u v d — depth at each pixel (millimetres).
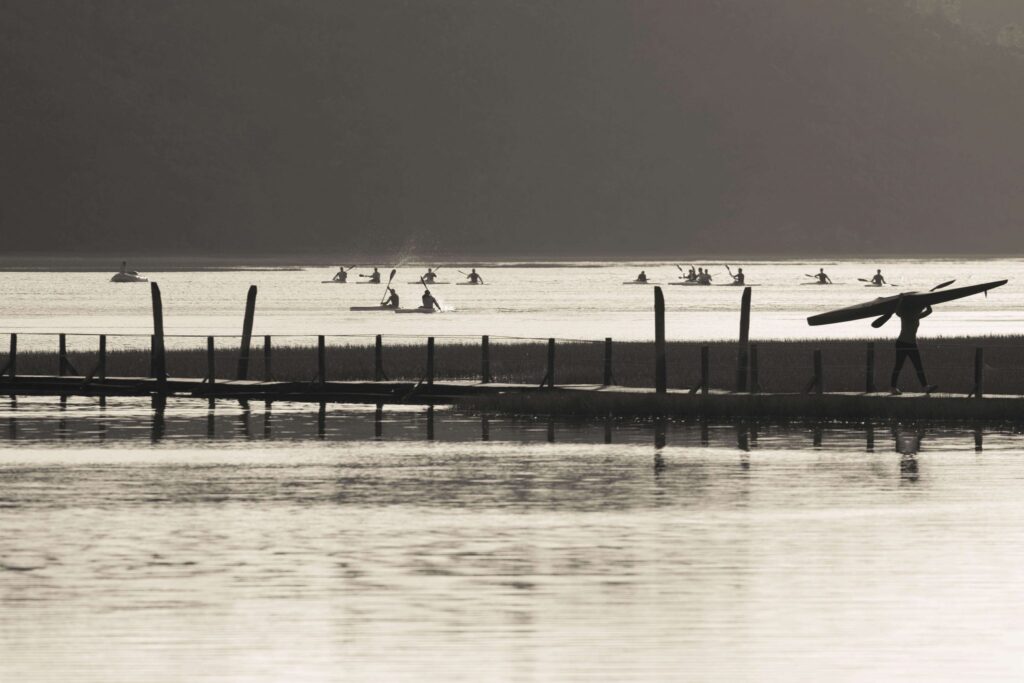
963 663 84875
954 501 130625
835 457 155875
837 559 108500
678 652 86875
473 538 116562
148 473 149125
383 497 134875
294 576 104312
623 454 159750
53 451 164750
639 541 114938
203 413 199125
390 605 96750
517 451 162750
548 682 81812
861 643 88375
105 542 115375
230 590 100562
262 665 84875
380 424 186250
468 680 82250
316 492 137625
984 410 177625
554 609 95688
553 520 123625
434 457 159000
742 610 95188
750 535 116938
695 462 153750
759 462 153250
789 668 84062
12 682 82125
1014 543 113438
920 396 184250
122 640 89500
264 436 176375
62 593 99812
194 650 87562
